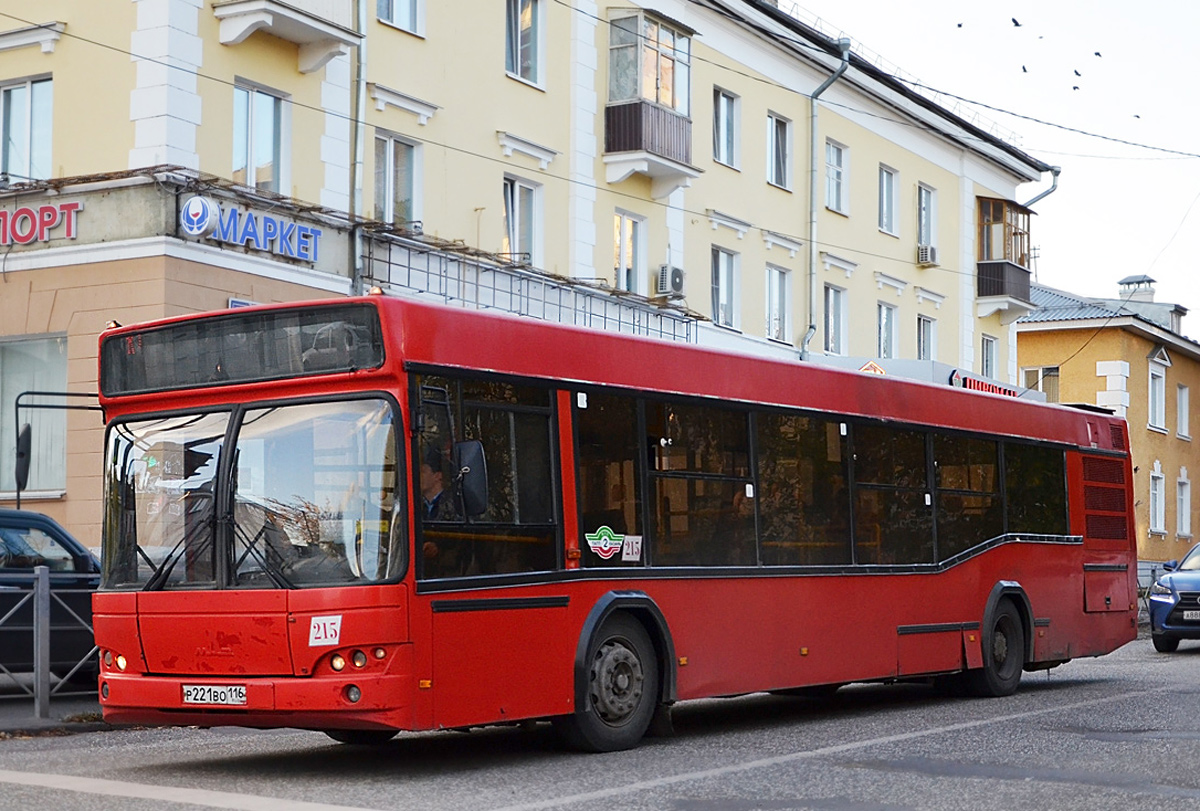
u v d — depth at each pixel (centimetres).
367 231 2216
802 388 1337
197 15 1967
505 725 1309
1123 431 1905
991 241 4206
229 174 2017
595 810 827
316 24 2069
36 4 2022
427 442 964
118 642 998
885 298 3744
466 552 984
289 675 935
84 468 1941
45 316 1975
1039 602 1669
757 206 3256
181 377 1015
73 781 938
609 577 1101
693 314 2967
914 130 3878
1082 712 1391
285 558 949
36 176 2022
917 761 1038
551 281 2625
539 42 2662
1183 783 931
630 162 2798
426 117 2369
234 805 833
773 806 843
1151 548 4991
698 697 1176
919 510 1480
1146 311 5581
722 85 3139
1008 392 2252
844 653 1347
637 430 1146
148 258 1903
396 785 927
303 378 969
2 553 1430
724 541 1220
